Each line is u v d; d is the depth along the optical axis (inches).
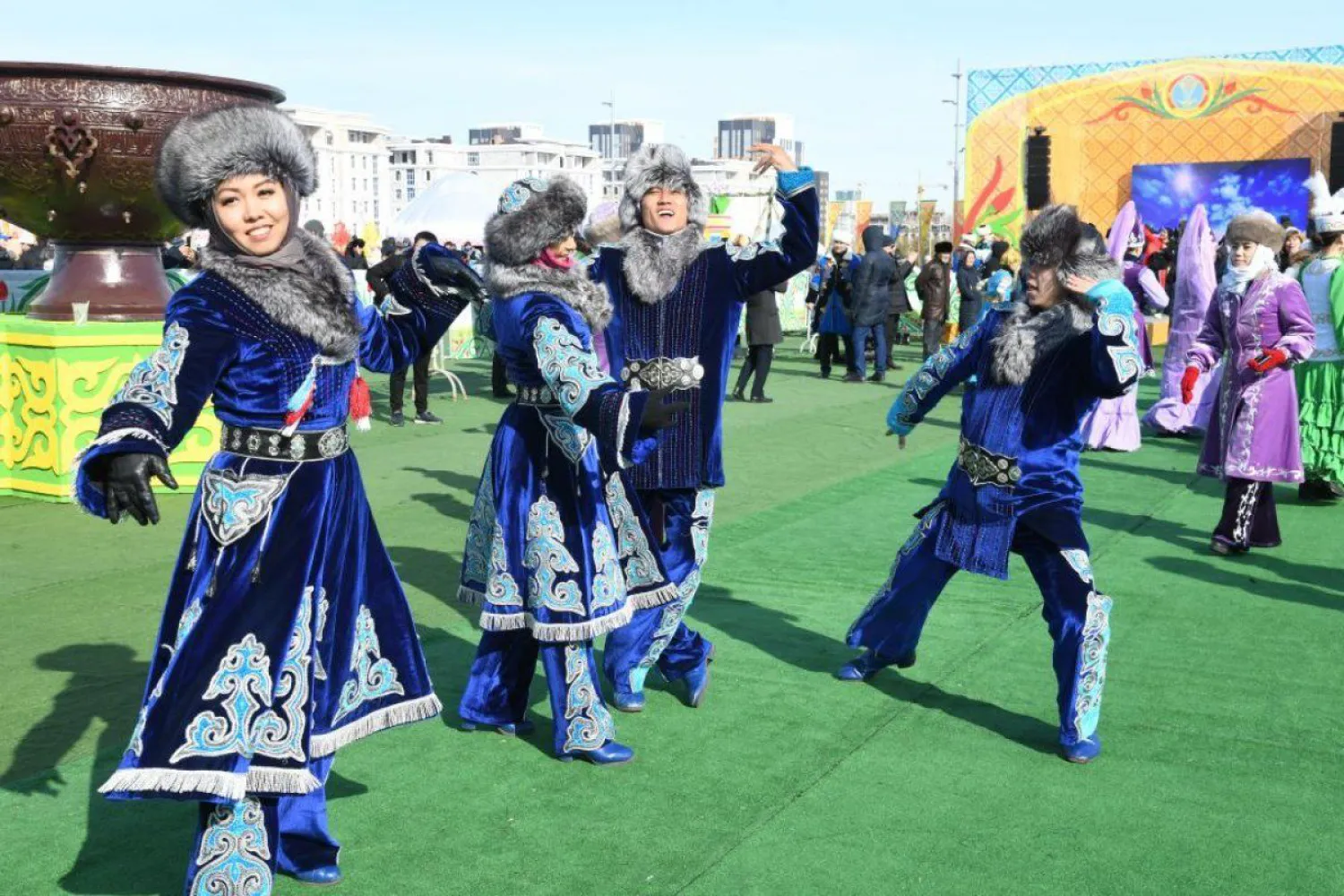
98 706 164.7
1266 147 972.6
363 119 4827.8
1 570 235.0
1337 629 203.9
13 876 119.0
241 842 105.8
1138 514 295.4
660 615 162.2
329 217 4648.1
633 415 122.2
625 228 161.3
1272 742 155.7
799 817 133.1
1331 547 263.0
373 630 116.6
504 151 5708.7
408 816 132.9
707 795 138.9
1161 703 169.3
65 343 293.0
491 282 139.7
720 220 729.0
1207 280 411.2
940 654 189.2
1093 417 385.4
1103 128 1007.0
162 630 106.8
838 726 160.4
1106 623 149.3
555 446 144.3
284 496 107.7
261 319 105.5
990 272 608.1
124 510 95.3
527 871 120.9
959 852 125.3
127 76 276.2
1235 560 251.1
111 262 307.6
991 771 145.9
